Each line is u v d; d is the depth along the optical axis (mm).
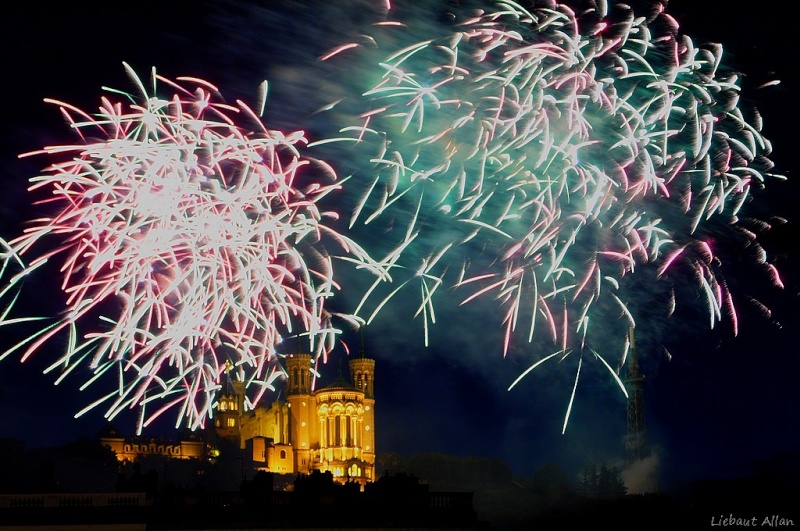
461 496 59844
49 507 54188
